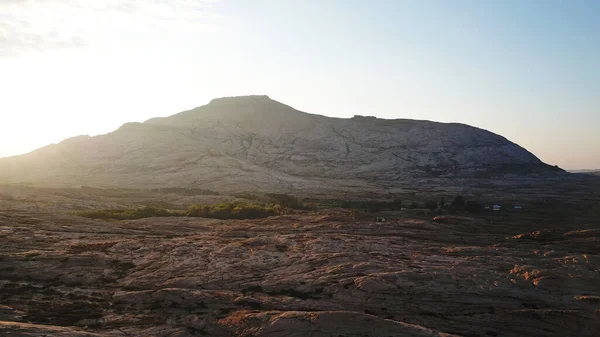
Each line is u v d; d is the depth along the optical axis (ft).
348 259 138.82
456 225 230.27
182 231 198.80
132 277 124.36
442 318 104.94
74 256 133.08
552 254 153.79
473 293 115.55
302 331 91.20
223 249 149.18
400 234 196.24
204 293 110.63
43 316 96.94
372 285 115.85
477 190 525.75
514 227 237.25
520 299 113.91
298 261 138.31
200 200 345.72
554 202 398.83
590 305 111.75
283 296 113.09
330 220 232.73
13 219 186.19
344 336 90.17
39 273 121.49
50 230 171.73
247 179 520.83
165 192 406.21
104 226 193.47
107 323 96.53
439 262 139.33
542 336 99.55
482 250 157.69
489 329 101.30
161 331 93.30
